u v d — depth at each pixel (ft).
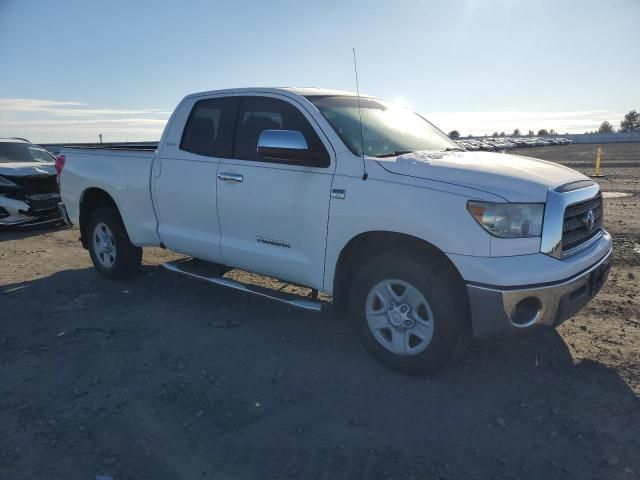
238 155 15.55
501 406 11.44
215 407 11.57
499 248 11.10
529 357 13.55
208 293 19.13
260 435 10.55
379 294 12.87
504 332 11.34
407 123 16.21
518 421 10.89
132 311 17.39
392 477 9.29
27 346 14.73
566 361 13.28
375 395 11.99
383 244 13.11
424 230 11.61
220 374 13.03
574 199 11.86
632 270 20.71
